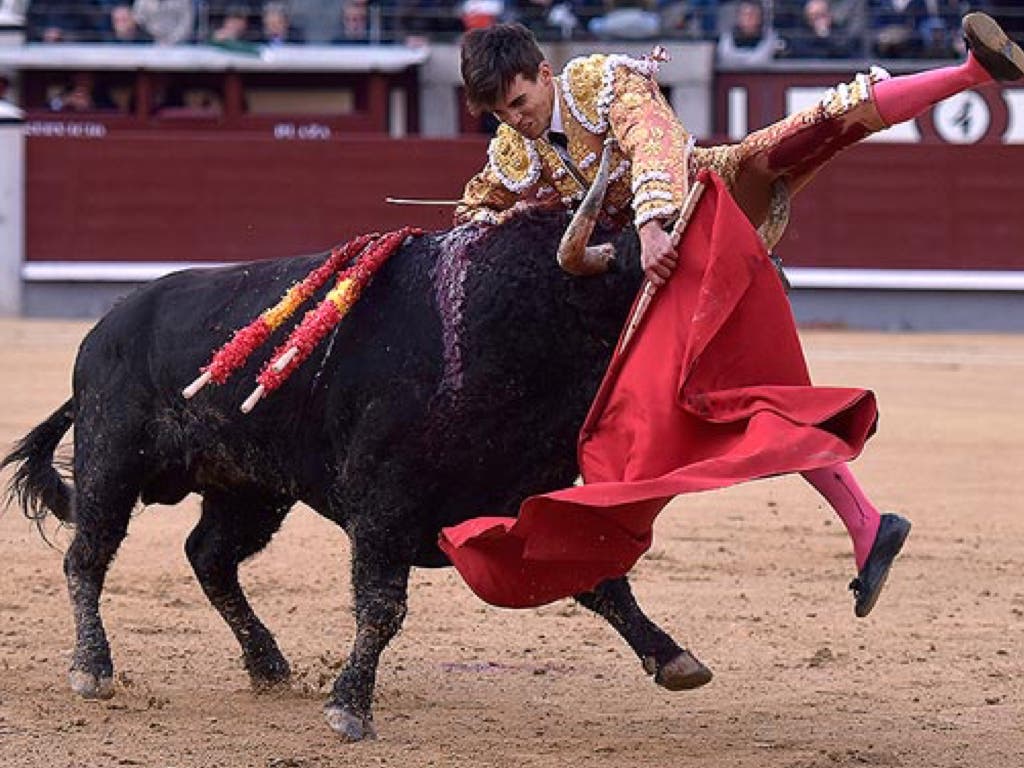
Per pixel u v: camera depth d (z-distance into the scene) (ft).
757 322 25.84
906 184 117.39
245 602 32.42
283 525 48.55
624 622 29.58
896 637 36.76
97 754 27.76
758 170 26.78
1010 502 53.52
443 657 34.81
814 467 24.56
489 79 26.43
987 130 125.49
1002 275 117.19
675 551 45.47
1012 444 65.21
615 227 27.30
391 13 137.08
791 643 36.19
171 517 49.47
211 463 30.78
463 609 38.99
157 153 118.52
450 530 26.48
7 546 45.14
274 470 29.66
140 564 43.19
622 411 26.18
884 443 65.21
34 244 119.34
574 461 27.50
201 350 30.19
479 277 27.07
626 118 26.32
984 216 117.29
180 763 27.27
